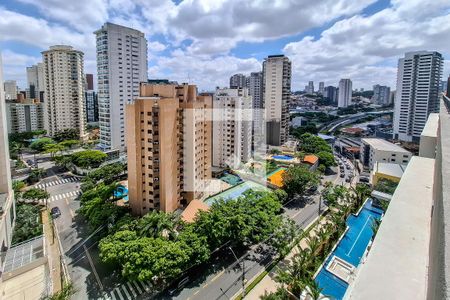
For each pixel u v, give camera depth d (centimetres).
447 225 332
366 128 15938
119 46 8425
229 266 3706
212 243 3619
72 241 4316
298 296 2939
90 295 3180
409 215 696
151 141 4391
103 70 8394
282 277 3030
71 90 11875
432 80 10656
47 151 9162
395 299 438
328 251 3934
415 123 11225
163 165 4447
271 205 4459
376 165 6962
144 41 9244
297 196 6353
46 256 3328
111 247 3216
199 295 3169
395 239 602
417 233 620
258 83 14675
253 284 3334
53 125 11788
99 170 6825
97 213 4334
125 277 3259
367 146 9069
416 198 792
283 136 11575
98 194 4916
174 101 4638
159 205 4634
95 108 17575
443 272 277
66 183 7156
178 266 3122
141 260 2995
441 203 381
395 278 488
